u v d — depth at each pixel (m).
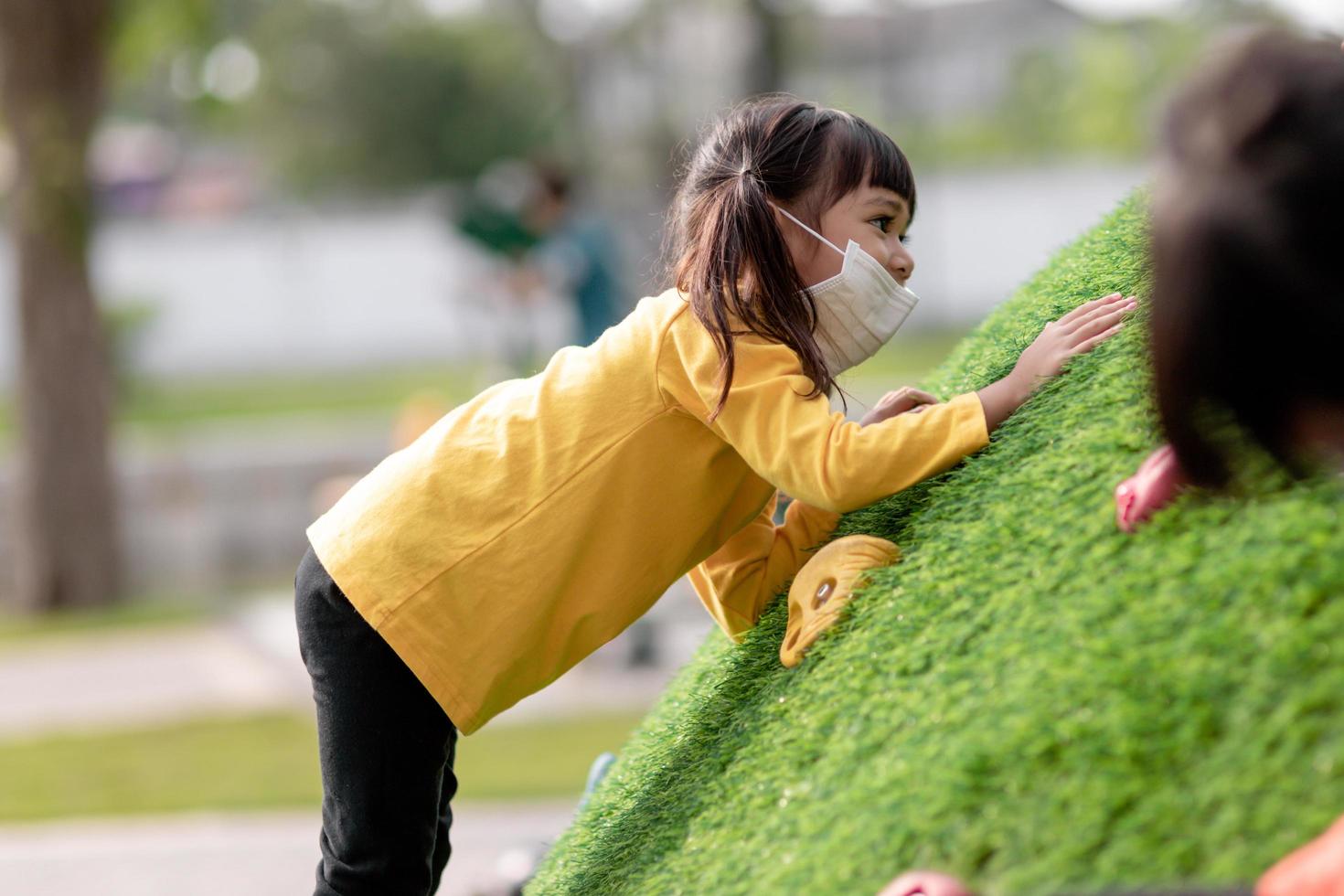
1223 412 1.72
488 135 48.41
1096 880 1.56
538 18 49.56
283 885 5.42
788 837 1.97
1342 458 1.75
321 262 31.75
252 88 49.72
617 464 2.52
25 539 13.92
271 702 9.09
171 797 6.88
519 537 2.52
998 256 31.97
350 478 15.82
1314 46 1.65
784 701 2.33
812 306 2.59
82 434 13.89
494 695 2.55
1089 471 2.11
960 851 1.69
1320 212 1.57
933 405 2.59
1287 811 1.51
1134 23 39.19
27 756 7.99
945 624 2.08
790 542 2.85
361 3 49.59
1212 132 1.64
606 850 2.60
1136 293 2.46
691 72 27.50
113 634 12.09
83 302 13.84
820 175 2.60
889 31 49.19
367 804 2.59
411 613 2.52
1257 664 1.64
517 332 11.51
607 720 8.16
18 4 13.12
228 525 15.62
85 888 5.52
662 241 3.00
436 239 31.92
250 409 24.30
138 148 50.59
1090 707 1.72
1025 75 42.56
